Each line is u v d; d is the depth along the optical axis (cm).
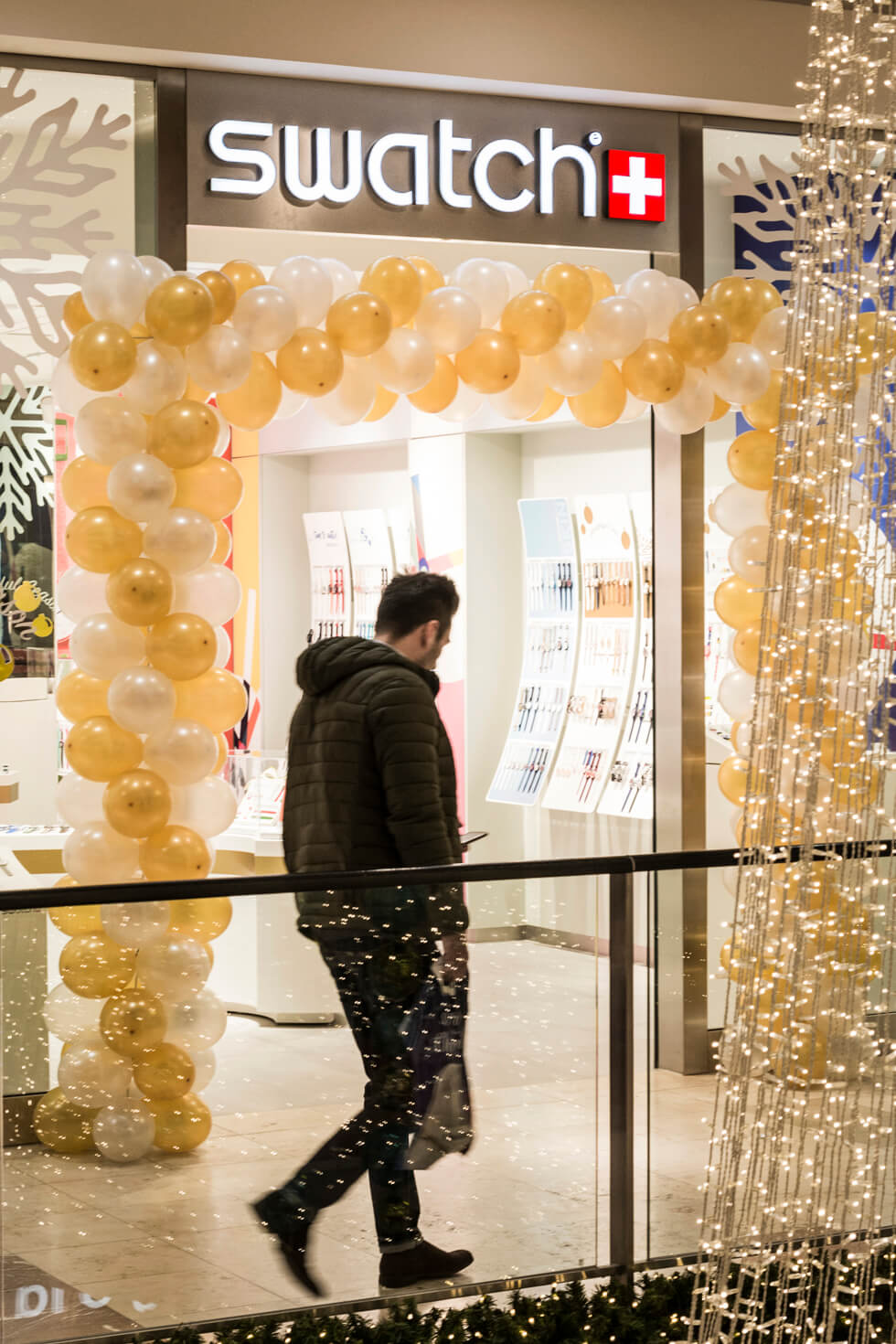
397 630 393
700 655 602
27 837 539
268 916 316
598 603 833
